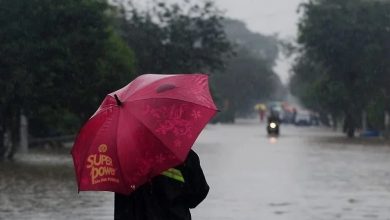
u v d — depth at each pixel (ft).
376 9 240.94
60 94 128.36
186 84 25.88
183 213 25.44
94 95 139.85
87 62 131.03
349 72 249.75
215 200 71.56
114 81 156.97
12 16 123.13
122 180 24.56
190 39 230.68
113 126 24.80
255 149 170.60
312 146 186.39
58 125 194.70
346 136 263.29
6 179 96.48
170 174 25.26
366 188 83.46
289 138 243.19
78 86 130.52
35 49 122.01
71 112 167.22
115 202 26.00
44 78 124.26
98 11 129.49
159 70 231.30
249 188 82.89
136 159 24.43
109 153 24.63
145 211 25.57
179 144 24.53
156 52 230.48
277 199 72.54
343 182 90.48
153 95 25.14
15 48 120.88
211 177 97.09
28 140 182.09
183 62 231.71
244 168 112.68
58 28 126.52
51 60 124.16
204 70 253.03
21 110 132.26
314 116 457.68
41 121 187.01
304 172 105.19
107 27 143.84
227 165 119.14
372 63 241.55
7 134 136.26
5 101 123.75
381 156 144.05
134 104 24.97
